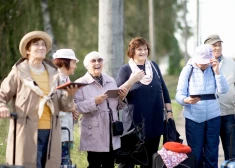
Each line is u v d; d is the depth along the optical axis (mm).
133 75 12617
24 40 10789
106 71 16500
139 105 13148
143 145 12922
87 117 12602
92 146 12516
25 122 10562
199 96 13023
